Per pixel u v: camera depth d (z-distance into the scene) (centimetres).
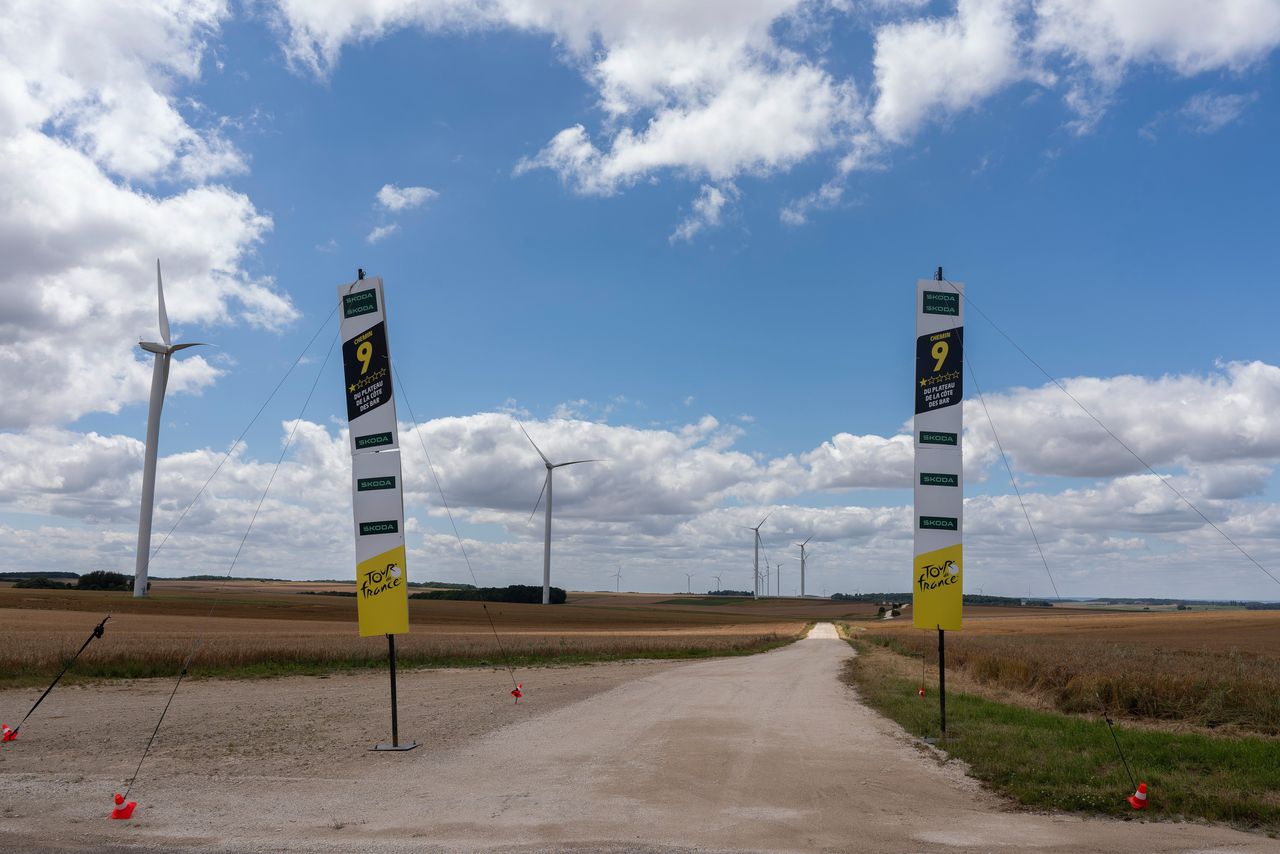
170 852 791
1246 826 911
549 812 942
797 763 1250
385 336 1421
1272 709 1709
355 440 1426
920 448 1507
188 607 8956
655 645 5350
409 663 3459
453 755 1302
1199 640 6094
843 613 17325
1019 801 1011
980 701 2055
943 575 1489
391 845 813
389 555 1398
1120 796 1008
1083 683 2089
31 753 1313
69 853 786
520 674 3095
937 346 1517
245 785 1077
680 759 1276
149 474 7594
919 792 1062
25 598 9012
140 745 1390
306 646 3812
